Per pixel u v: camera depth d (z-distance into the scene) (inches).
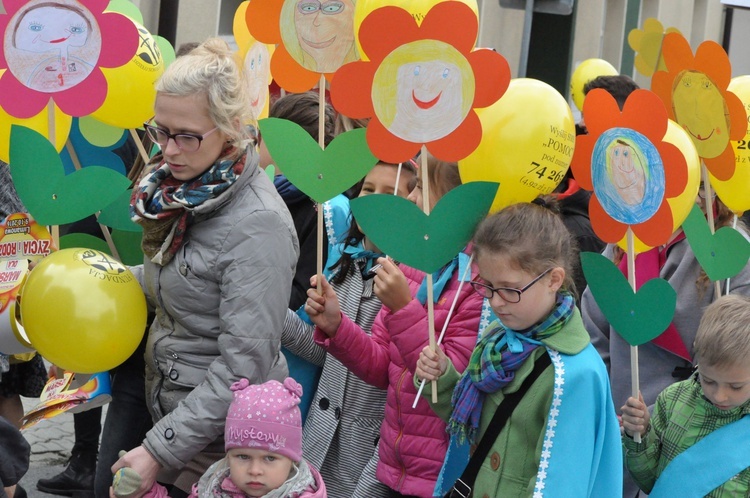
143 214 130.8
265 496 123.1
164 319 137.2
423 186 136.9
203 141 127.8
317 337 153.2
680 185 146.3
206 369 133.5
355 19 147.3
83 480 222.1
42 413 142.9
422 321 142.8
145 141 180.2
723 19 850.1
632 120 144.6
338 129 190.7
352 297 163.3
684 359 171.5
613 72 320.2
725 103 163.2
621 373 174.2
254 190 131.6
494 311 127.6
